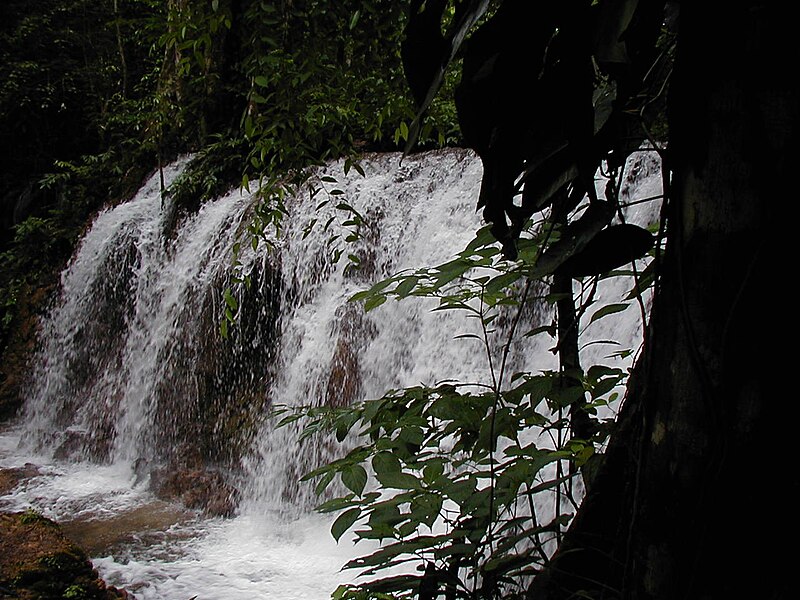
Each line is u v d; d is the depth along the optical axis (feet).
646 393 3.08
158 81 33.32
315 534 17.21
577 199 3.88
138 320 26.81
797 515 2.66
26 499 20.51
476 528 4.62
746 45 2.57
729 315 2.69
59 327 29.78
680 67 2.73
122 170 33.22
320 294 22.02
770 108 2.56
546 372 5.24
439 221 20.47
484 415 4.96
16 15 40.98
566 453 4.55
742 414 2.70
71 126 40.63
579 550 4.61
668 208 2.95
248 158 8.71
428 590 4.44
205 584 14.89
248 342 22.86
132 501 20.24
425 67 3.28
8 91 37.91
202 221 26.37
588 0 2.78
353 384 19.92
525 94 2.95
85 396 27.50
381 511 4.54
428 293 5.05
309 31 7.79
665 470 2.93
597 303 14.53
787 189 2.58
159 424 23.95
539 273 3.49
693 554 2.83
